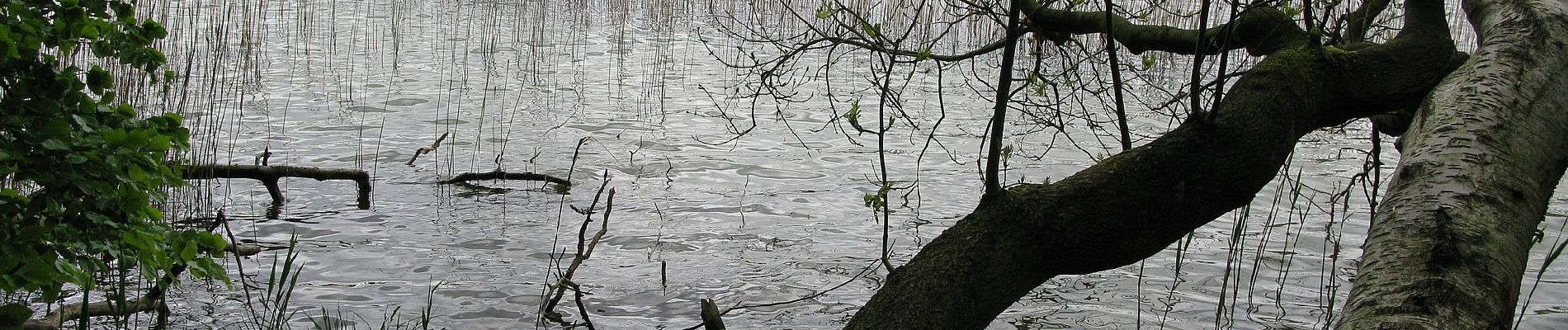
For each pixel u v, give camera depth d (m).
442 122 10.41
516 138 9.83
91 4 3.58
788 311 5.60
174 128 3.74
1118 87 3.74
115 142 3.36
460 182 8.11
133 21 3.64
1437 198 2.84
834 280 6.10
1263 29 4.30
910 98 12.09
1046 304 5.70
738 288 5.93
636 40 16.33
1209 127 3.16
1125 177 3.16
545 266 6.22
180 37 13.49
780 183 8.35
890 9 14.00
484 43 15.38
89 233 3.48
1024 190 3.21
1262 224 7.32
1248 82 3.38
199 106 9.75
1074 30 4.87
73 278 3.42
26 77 3.36
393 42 15.20
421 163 8.80
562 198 7.76
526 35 16.27
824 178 8.54
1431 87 3.65
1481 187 2.87
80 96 3.43
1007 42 3.12
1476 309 2.46
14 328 3.31
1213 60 4.85
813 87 12.75
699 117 10.95
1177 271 6.10
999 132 3.16
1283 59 3.46
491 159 8.95
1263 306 5.77
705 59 14.86
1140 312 5.63
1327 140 10.10
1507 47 3.47
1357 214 7.61
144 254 3.70
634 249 6.57
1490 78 3.33
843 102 11.91
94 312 4.66
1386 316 2.47
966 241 3.12
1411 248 2.68
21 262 3.32
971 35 15.03
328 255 6.25
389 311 5.41
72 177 3.32
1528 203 2.94
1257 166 3.24
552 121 10.62
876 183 8.38
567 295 5.73
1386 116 4.52
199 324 5.01
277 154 8.87
